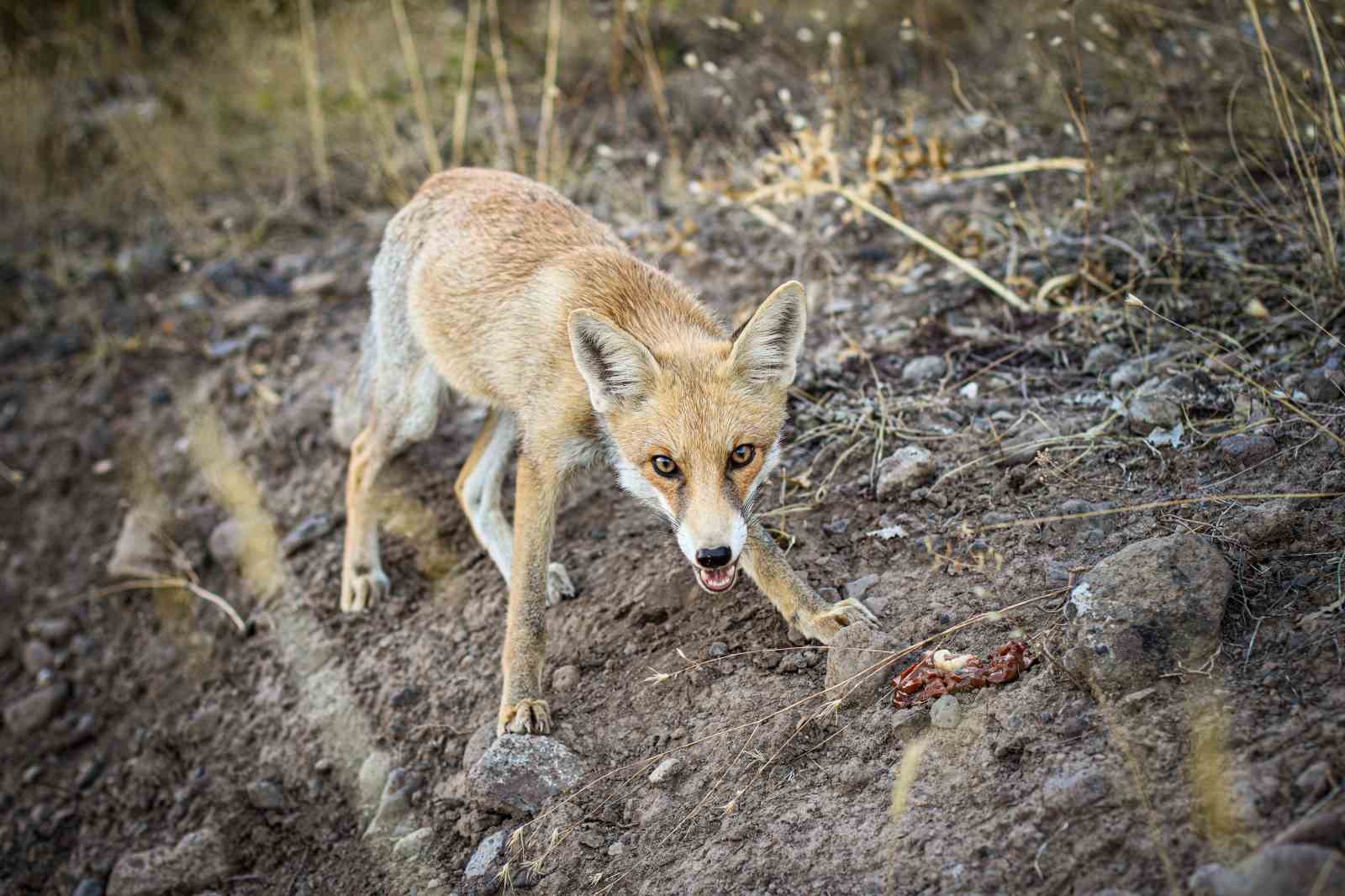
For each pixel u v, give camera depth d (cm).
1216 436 365
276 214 743
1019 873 251
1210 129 577
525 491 377
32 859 467
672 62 775
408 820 379
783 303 342
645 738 350
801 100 707
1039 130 630
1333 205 478
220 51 902
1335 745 242
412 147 760
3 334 704
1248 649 279
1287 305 433
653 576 411
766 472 354
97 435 625
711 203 635
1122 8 623
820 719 319
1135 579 290
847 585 365
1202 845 236
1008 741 282
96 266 736
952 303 509
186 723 483
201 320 674
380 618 471
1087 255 489
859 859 273
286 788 430
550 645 408
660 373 340
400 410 461
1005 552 352
